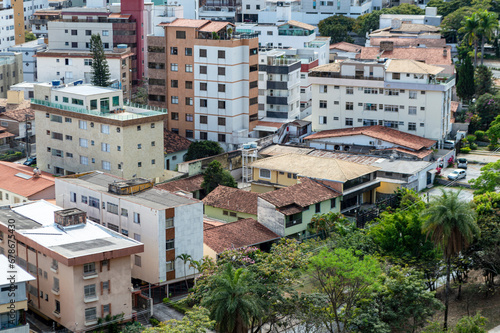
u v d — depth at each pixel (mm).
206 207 131000
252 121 171250
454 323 99625
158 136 141375
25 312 92938
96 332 93125
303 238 122438
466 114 184625
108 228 107812
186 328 80250
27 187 127938
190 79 169250
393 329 95188
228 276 86500
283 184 137125
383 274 94125
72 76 198000
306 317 89938
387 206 132125
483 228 104188
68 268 91250
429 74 160750
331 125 170250
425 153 154125
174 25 167750
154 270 103312
